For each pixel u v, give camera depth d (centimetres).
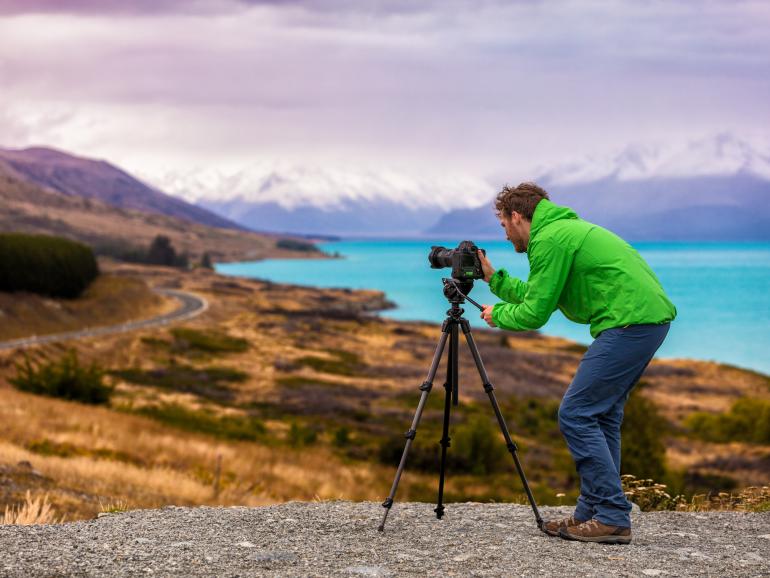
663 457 2716
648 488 762
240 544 479
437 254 558
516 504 655
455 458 3769
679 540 528
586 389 509
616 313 498
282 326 13262
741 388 9162
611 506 512
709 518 600
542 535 532
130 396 6231
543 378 9150
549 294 502
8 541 468
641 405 2719
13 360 7506
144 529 511
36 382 4412
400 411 6619
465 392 7494
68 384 4434
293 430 4612
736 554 492
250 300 18375
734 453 5056
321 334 12738
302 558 454
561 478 3734
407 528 544
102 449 2530
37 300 11312
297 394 7388
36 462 1728
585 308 515
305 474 2934
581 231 504
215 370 8762
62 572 411
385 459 3947
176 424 4328
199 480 2223
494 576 427
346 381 8519
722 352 12525
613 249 503
